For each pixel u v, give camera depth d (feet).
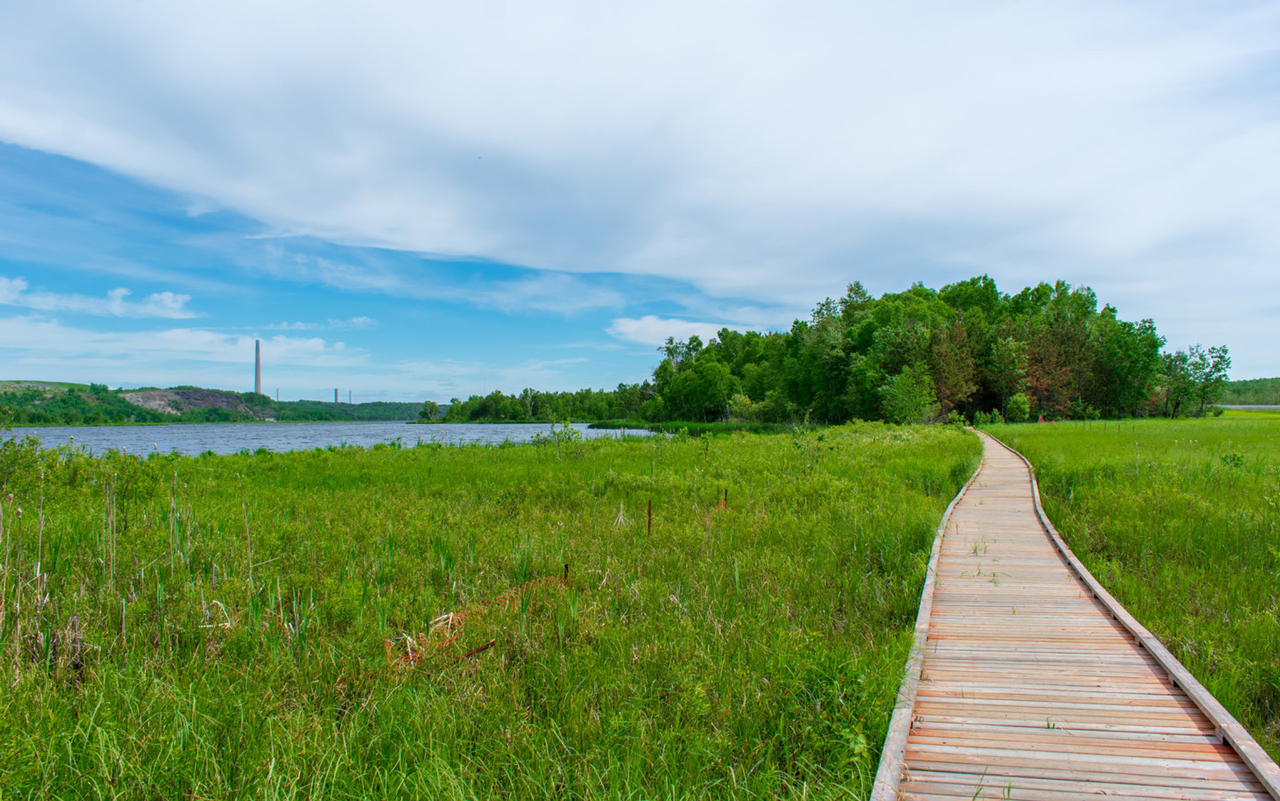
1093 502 37.29
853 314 252.62
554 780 11.14
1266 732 14.01
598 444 77.10
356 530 28.58
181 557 22.13
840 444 72.84
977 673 15.40
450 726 12.51
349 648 15.93
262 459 60.18
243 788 10.41
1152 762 11.57
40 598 17.26
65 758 10.75
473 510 34.94
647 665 15.55
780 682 14.24
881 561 25.90
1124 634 17.94
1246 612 20.01
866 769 11.26
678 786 11.02
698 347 388.78
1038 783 10.98
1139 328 214.69
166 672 14.07
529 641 17.10
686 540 27.78
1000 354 200.95
